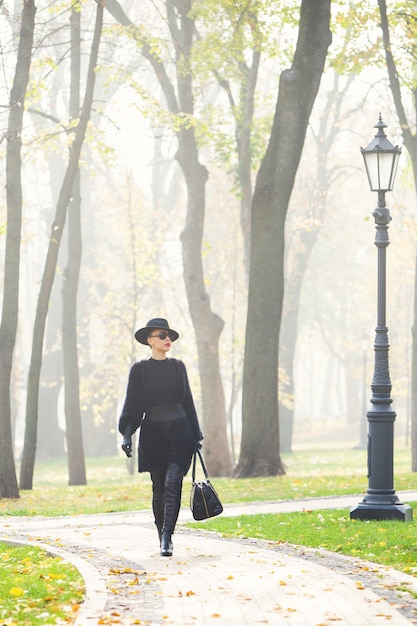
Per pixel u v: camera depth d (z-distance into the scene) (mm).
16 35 29312
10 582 12336
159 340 14430
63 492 29688
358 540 15305
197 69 38781
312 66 31172
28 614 10469
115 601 11039
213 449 40938
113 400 66188
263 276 31641
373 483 18188
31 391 31078
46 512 22891
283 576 12406
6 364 27969
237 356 61031
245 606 10664
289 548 14992
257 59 40594
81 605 10828
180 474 14211
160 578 12289
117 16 39500
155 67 40500
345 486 26781
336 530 16500
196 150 40969
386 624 9680
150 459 14422
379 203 18844
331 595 11180
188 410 14523
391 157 18734
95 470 54531
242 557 14055
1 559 14625
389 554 13992
